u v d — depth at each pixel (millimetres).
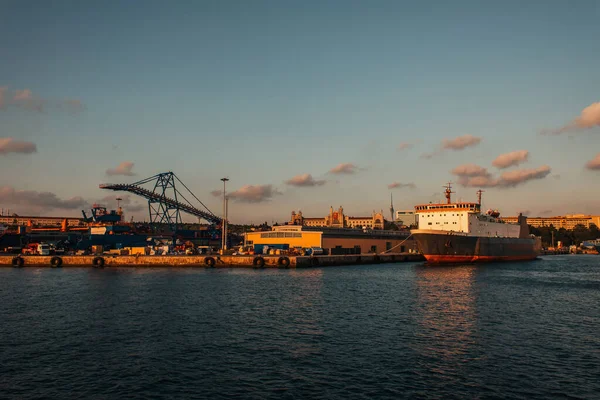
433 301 58844
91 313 50688
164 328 43375
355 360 33531
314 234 136625
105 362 33188
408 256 150625
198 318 47844
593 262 158750
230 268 111312
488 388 28172
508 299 61062
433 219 124750
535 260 162750
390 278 86250
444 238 114000
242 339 39344
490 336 40688
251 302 57531
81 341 38875
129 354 35094
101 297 61938
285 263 113312
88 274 96562
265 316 48938
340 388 28125
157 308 53438
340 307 54312
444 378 29859
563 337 40531
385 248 158750
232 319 47406
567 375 30516
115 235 150625
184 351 35781
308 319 47500
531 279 86875
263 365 32438
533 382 29203
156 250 131250
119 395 27141
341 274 94938
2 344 38062
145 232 175750
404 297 62062
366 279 84375
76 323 45688
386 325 44844
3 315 49938
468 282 79938
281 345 37469
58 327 44000
